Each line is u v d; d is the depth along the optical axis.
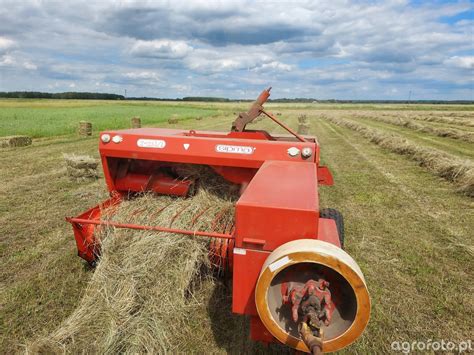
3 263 4.08
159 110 48.88
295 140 4.32
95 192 7.14
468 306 3.56
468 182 7.63
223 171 3.67
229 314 3.20
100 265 3.10
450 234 5.38
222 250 3.11
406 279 4.06
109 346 2.61
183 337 2.90
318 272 2.08
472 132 17.70
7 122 23.42
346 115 46.69
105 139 3.80
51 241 4.72
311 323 1.83
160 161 4.05
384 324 3.25
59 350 2.63
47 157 10.92
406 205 6.80
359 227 5.64
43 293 3.48
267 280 1.95
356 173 9.61
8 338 2.86
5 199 6.56
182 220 3.34
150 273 2.96
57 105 64.75
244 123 4.08
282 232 2.08
